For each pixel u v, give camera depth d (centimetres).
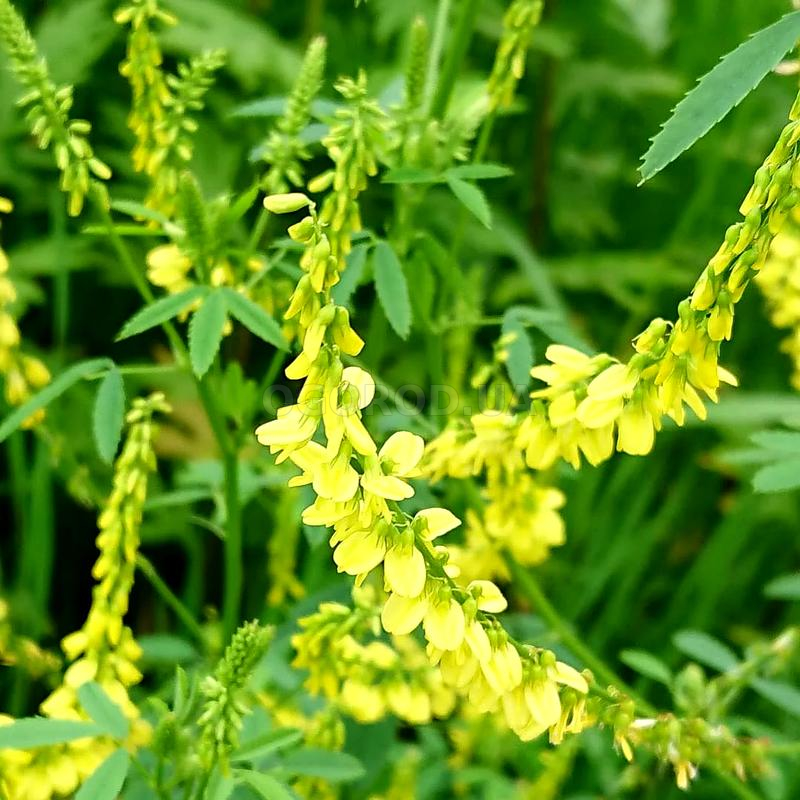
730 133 81
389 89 42
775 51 30
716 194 82
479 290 46
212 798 34
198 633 40
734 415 55
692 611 65
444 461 37
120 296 70
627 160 86
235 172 69
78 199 37
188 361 38
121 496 36
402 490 30
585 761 55
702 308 31
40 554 51
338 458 30
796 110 30
